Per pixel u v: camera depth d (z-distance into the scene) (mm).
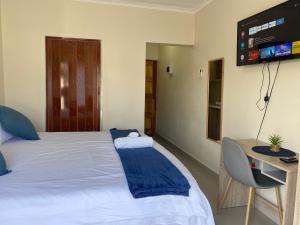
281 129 2389
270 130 2525
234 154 2184
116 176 1698
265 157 2078
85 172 1744
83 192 1489
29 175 1673
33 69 3604
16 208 1390
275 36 2295
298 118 2201
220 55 3391
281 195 2348
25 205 1400
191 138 4371
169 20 4031
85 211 1464
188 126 4480
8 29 3467
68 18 3641
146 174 1708
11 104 3568
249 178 2107
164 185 1620
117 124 3969
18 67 3549
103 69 3836
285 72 2328
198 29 4004
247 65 2805
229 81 3197
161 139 5824
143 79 4000
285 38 2184
